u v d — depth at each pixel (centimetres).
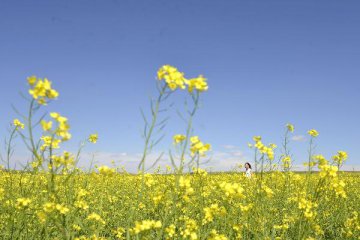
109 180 206
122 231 134
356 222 128
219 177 236
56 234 111
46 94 71
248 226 119
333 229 147
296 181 173
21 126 104
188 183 89
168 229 93
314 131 123
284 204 167
